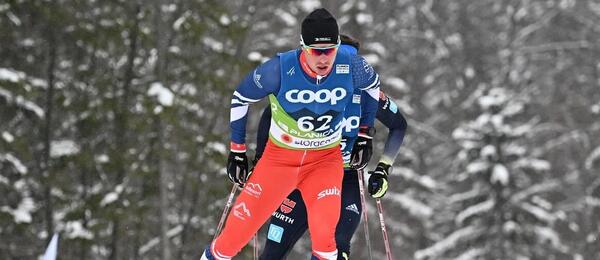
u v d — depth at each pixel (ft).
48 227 176.76
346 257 47.06
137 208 179.22
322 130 42.57
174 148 184.24
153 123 177.68
